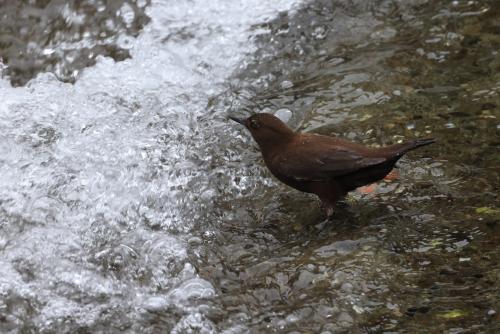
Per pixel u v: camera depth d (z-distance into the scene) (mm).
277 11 15117
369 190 10250
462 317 7922
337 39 14289
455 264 8703
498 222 9250
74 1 15359
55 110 12797
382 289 8500
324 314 8297
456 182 10117
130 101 13023
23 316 9016
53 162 11602
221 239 9945
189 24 14953
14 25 15086
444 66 12844
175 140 12117
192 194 10898
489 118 11312
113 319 8867
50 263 9781
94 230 10375
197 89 13453
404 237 9258
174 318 8727
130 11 15195
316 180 9555
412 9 14688
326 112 12180
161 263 9617
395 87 12492
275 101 12836
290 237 9750
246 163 11453
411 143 9094
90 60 14344
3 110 12750
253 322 8414
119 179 11242
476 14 14148
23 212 10703
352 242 9344
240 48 14391
